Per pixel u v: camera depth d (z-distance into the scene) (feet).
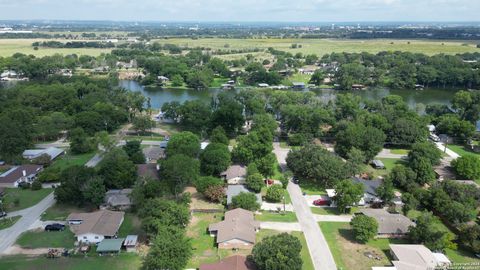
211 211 350.84
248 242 293.23
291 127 581.94
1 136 457.27
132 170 389.80
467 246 296.92
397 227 312.91
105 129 572.51
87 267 271.28
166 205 306.35
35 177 424.46
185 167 370.94
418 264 262.47
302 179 424.46
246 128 617.62
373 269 262.88
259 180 381.19
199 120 585.63
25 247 294.66
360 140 463.42
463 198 343.46
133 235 305.12
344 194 347.36
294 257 248.52
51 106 651.25
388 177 397.19
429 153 438.81
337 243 303.68
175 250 255.29
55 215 342.85
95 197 342.44
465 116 639.76
